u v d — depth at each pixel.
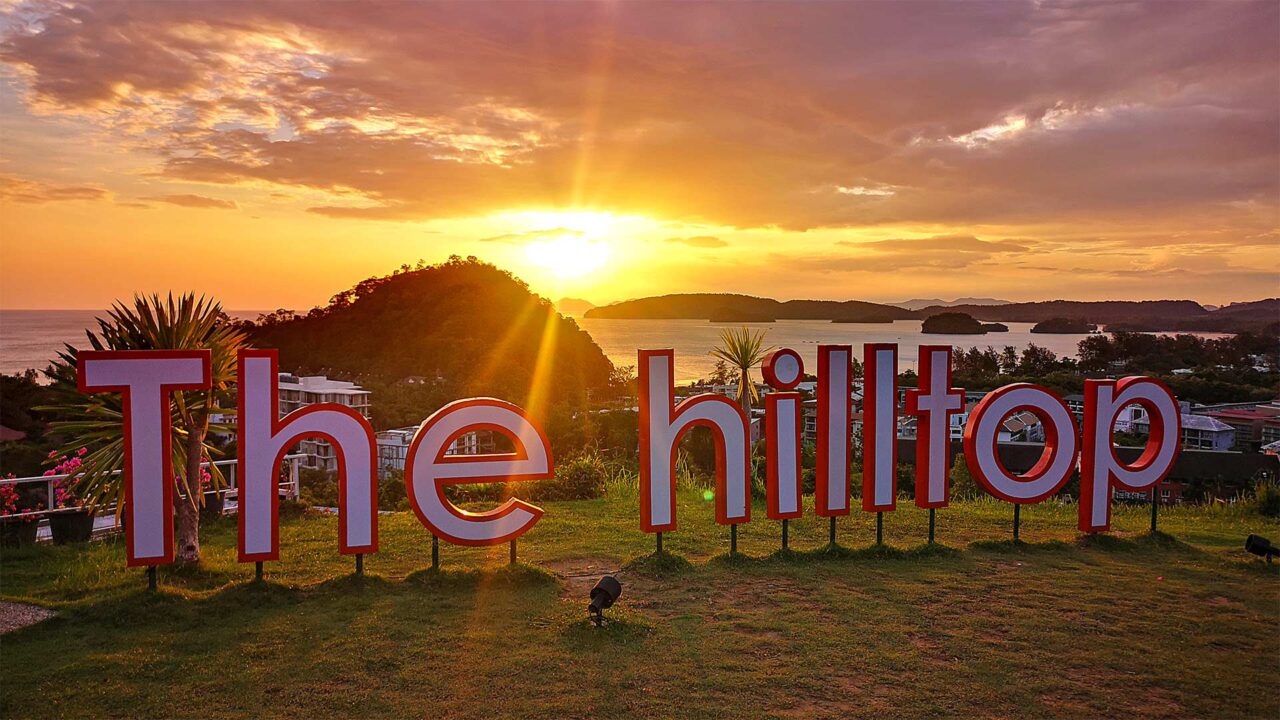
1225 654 7.40
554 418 55.97
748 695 6.38
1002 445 44.31
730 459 10.30
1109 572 10.05
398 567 9.97
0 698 6.10
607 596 7.77
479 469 9.34
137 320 9.61
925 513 13.75
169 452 8.29
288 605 8.33
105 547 10.97
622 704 6.16
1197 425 53.00
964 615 8.31
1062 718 6.12
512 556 9.60
